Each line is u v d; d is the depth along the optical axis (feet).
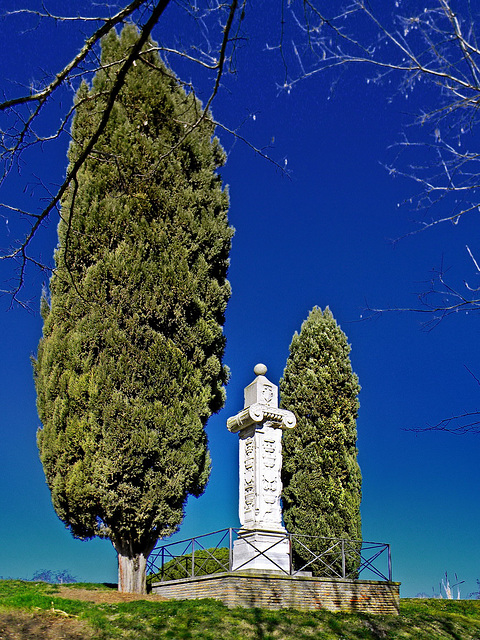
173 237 48.67
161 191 48.44
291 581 39.47
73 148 48.60
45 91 16.38
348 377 62.59
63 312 46.42
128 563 44.04
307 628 35.19
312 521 57.36
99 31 16.16
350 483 59.00
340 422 60.54
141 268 46.37
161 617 34.65
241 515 45.09
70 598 38.88
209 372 49.26
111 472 42.19
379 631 37.14
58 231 47.39
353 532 57.21
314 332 63.93
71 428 43.14
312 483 58.39
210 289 50.42
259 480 43.91
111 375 43.86
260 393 46.24
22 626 31.78
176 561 47.67
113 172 47.11
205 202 51.88
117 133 47.85
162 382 45.44
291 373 63.31
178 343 47.70
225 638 32.27
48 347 46.32
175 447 45.21
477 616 46.14
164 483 44.14
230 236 52.90
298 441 60.18
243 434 46.68
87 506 42.39
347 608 40.75
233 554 44.27
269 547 40.96
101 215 46.60
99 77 48.24
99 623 33.19
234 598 37.22
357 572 55.93
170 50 16.60
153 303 46.09
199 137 52.31
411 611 44.21
